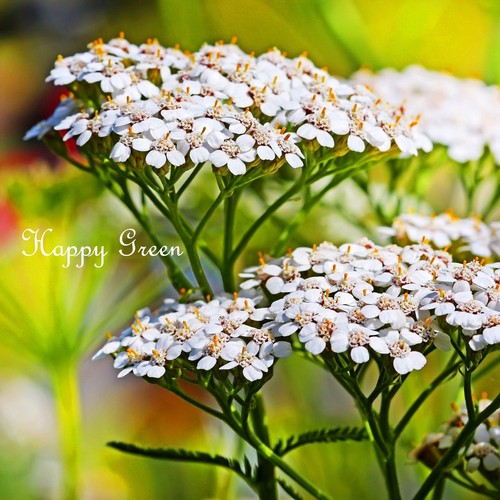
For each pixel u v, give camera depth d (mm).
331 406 847
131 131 718
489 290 709
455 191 864
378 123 735
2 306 809
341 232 825
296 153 723
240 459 787
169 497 866
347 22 847
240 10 874
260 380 714
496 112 795
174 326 720
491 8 860
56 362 809
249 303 721
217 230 823
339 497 812
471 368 709
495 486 735
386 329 708
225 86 729
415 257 724
